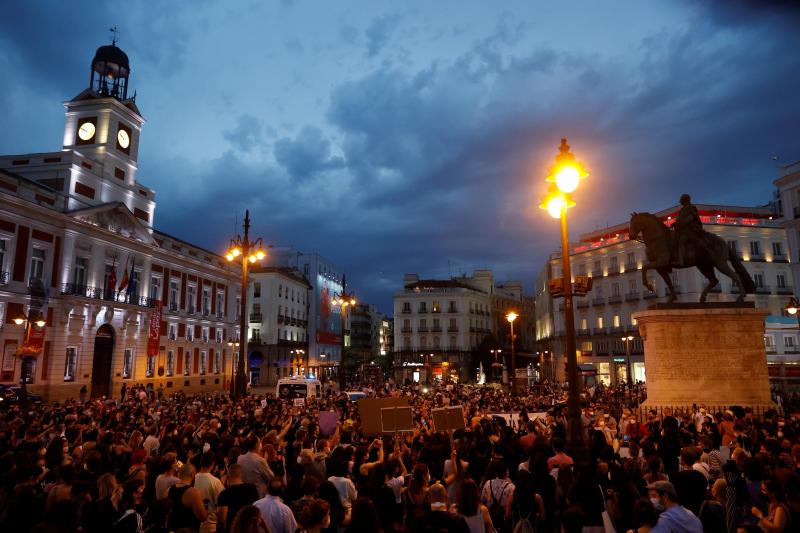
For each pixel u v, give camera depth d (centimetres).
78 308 3850
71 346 3834
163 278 4962
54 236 3734
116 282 4288
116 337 4262
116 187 4509
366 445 968
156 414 1725
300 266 8975
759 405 1562
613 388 4247
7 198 3309
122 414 1545
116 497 679
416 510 566
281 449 1095
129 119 4750
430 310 9150
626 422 1460
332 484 656
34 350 2650
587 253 6825
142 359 4569
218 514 593
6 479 671
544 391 3572
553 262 7381
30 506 499
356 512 466
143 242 4594
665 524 509
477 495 567
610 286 6481
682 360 1620
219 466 864
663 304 1677
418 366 8881
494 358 8719
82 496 587
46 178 3997
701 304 1672
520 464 879
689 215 1686
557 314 7138
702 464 772
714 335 1617
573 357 1047
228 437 932
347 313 10519
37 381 3512
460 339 9031
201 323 5584
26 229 3512
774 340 5003
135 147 4841
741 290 1645
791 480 543
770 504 579
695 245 1670
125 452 921
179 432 1155
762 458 738
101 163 4338
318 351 8812
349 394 3017
